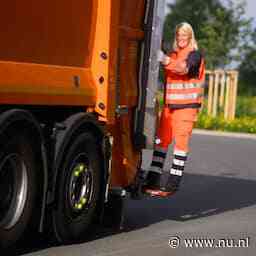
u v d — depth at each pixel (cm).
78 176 1208
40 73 1114
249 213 1588
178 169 1444
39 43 1117
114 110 1268
